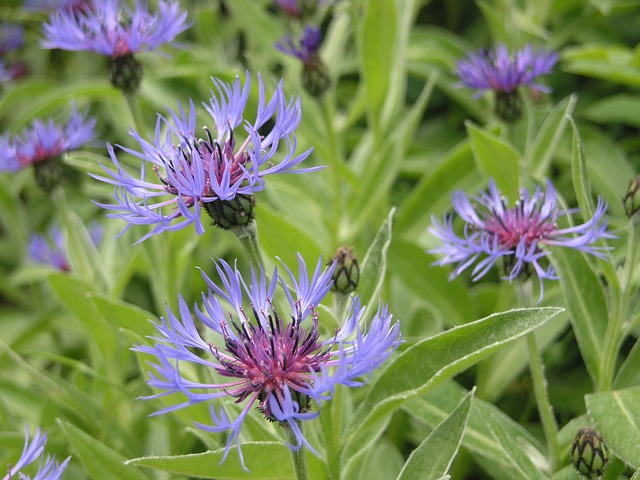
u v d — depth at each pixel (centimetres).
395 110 70
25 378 75
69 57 111
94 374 59
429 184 69
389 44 67
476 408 53
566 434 53
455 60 79
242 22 76
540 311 45
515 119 62
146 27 58
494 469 58
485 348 44
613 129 83
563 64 85
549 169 76
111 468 50
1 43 101
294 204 71
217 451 45
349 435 49
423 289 63
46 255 80
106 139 99
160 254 61
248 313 53
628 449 49
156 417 60
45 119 93
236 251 76
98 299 57
